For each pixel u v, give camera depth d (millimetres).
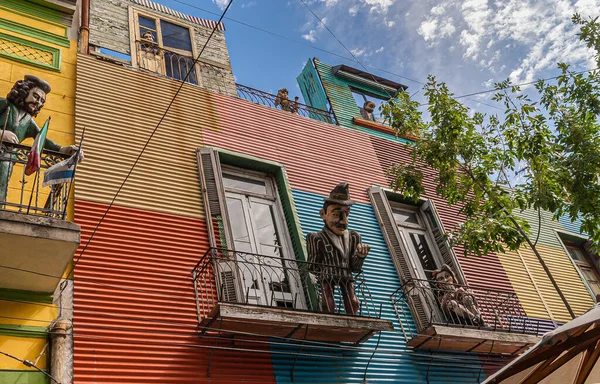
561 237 14617
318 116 13297
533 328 11383
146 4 12891
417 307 9852
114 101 9898
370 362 8836
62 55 10023
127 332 7297
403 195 11242
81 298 7305
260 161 10594
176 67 12109
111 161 9039
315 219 10391
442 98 10297
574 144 9797
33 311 6895
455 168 10391
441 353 9680
